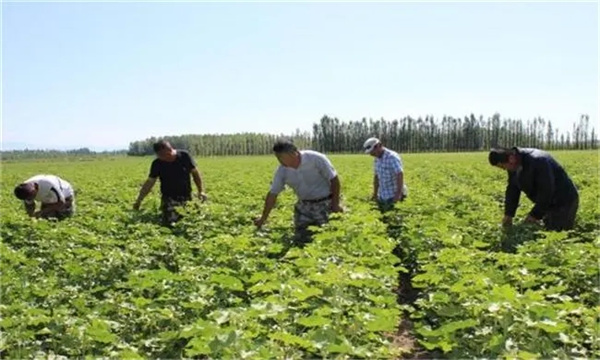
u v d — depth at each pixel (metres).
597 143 124.81
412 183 23.56
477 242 10.01
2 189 27.70
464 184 23.50
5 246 10.84
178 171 14.50
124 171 43.75
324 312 6.40
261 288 7.38
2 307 7.13
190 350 5.76
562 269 8.60
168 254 10.56
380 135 138.88
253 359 5.36
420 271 10.34
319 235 10.21
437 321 7.33
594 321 6.35
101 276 9.31
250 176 30.94
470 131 136.00
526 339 6.08
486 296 6.70
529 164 11.11
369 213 13.53
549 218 11.62
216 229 12.28
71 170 50.44
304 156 11.77
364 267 8.18
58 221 13.42
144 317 7.19
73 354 6.54
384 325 6.24
